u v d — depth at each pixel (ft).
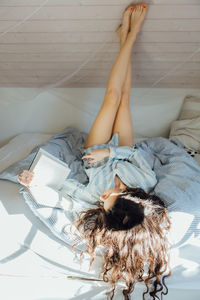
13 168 4.59
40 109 6.88
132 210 3.27
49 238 3.77
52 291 3.60
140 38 4.82
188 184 4.08
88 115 6.84
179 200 3.81
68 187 4.34
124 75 4.81
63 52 5.22
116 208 3.30
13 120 7.04
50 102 6.79
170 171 4.50
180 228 3.63
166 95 6.56
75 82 6.37
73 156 5.29
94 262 3.59
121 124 5.19
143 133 6.98
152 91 6.54
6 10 4.07
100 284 3.49
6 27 4.48
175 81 6.17
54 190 3.91
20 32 4.62
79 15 4.22
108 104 4.83
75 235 3.70
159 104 6.61
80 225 3.73
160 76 6.00
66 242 3.73
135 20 4.23
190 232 3.65
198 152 5.76
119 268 3.34
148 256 3.31
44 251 3.68
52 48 5.08
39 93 6.67
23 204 4.00
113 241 3.33
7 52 5.23
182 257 3.59
